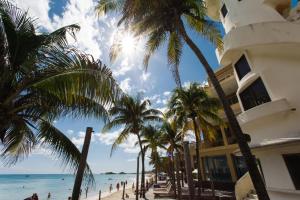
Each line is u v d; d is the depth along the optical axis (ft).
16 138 21.50
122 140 65.46
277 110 29.27
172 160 80.38
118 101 18.49
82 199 84.28
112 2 33.35
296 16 37.27
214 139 72.23
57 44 18.25
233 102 75.05
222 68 74.59
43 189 177.88
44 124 21.74
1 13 17.02
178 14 31.86
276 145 26.58
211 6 56.49
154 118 69.62
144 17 30.81
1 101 16.06
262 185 19.54
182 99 56.85
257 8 39.29
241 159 64.80
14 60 16.87
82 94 18.48
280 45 31.42
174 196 63.31
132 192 104.32
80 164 18.81
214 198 52.13
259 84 34.81
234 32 33.96
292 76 30.17
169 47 35.99
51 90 17.76
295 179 27.32
